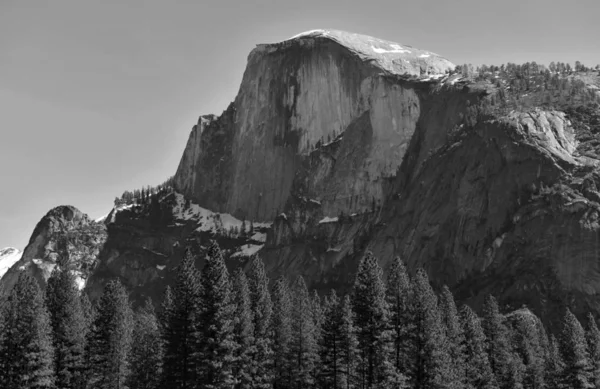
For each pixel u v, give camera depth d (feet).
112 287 391.45
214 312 324.80
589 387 403.54
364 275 344.08
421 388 335.06
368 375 348.38
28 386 344.28
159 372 385.09
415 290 344.90
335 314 351.67
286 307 381.40
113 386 379.96
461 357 376.07
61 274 411.54
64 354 378.32
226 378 321.93
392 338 343.87
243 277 367.04
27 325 348.38
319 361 366.84
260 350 359.46
